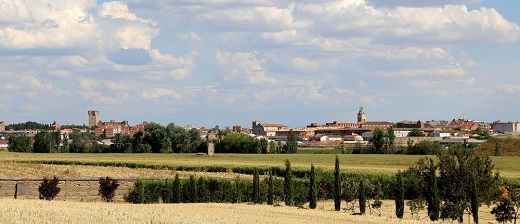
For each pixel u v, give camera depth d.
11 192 92.06
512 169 151.38
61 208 63.34
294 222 65.31
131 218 58.03
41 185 91.81
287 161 95.94
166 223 56.19
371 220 70.81
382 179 112.06
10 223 50.81
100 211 62.41
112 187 96.25
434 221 74.88
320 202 102.00
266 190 97.56
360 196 82.19
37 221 52.53
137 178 99.62
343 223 67.44
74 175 124.06
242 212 75.31
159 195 97.44
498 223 78.06
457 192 81.38
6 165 135.50
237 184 100.69
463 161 82.38
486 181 82.06
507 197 82.19
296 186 102.31
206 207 81.31
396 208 82.31
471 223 78.94
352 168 153.75
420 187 85.19
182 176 131.25
